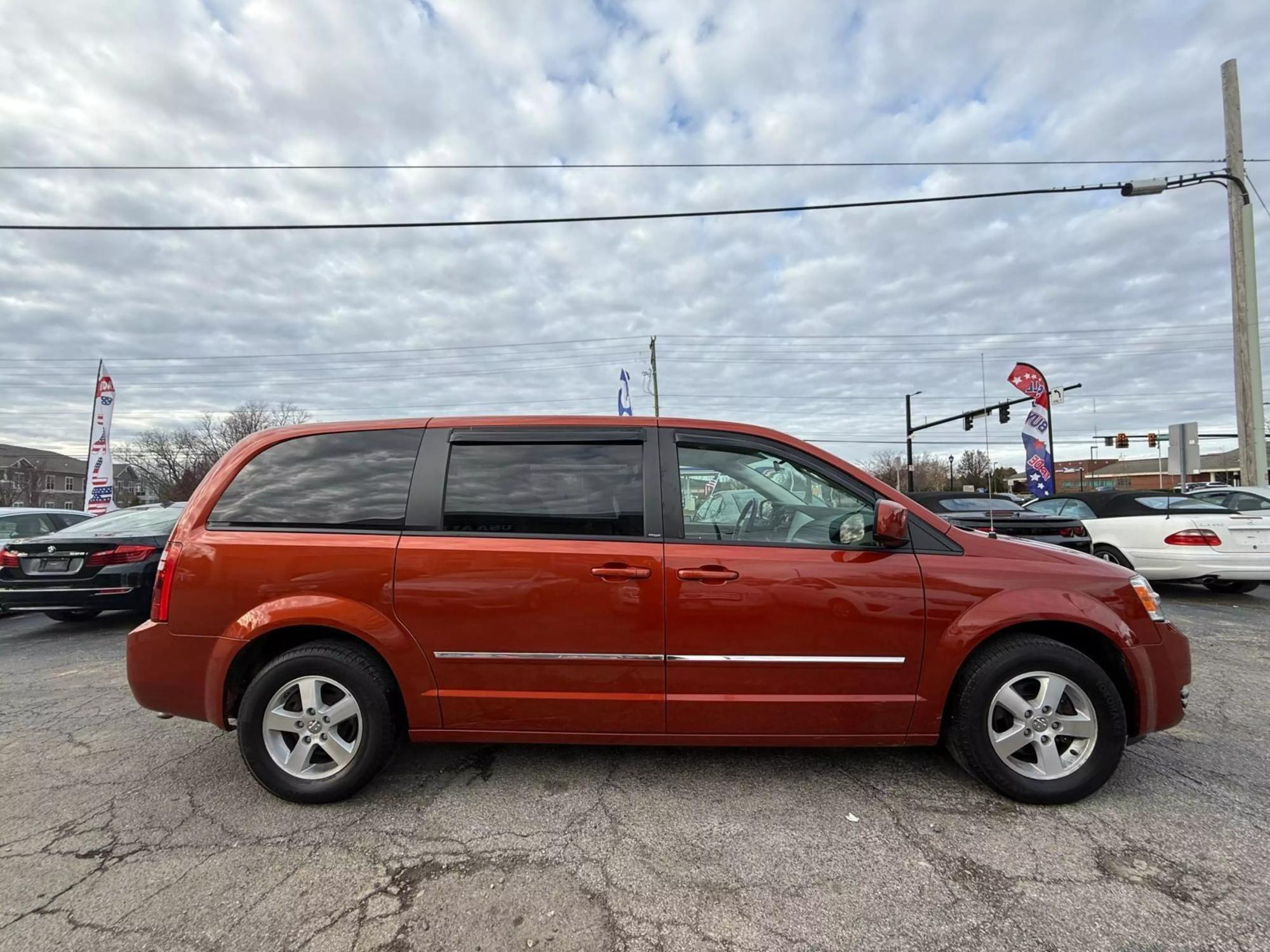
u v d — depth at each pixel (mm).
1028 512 8906
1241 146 12781
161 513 7715
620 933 2119
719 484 3127
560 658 2930
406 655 2939
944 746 3336
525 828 2742
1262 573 7387
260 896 2312
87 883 2391
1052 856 2512
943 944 2059
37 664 5719
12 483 65875
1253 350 12891
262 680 2936
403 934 2119
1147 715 2936
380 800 2992
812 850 2566
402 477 3131
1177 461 10633
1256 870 2412
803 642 2904
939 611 2914
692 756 3404
